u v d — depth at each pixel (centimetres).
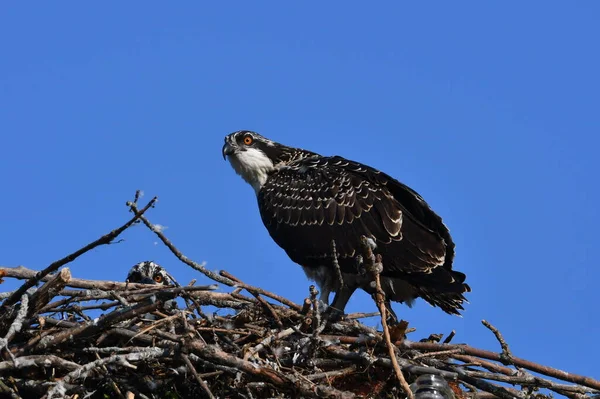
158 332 1182
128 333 1190
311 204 1555
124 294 1252
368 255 1149
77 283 1273
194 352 1107
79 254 1126
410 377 1226
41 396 1142
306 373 1213
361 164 1591
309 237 1538
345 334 1302
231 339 1266
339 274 1319
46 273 1138
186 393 1199
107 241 1106
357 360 1226
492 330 1239
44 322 1195
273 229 1598
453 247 1490
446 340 1327
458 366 1231
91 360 1178
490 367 1235
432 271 1441
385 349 1254
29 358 1089
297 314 1305
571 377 1203
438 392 1088
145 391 1178
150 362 1184
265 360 1200
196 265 1270
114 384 1147
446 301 1472
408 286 1494
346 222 1511
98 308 1244
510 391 1195
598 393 1238
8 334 1086
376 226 1488
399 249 1465
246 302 1315
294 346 1234
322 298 1523
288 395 1168
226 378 1183
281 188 1612
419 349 1259
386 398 1235
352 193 1527
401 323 1231
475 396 1262
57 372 1174
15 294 1152
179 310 1277
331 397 1106
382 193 1517
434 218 1488
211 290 1224
